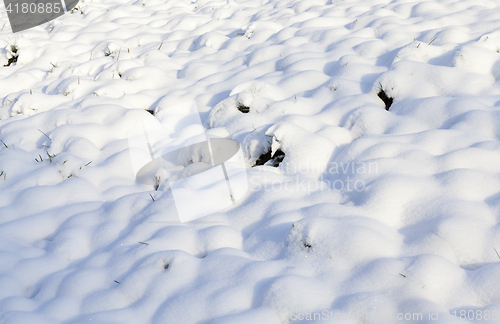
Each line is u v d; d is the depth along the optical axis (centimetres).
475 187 222
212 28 564
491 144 249
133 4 714
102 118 360
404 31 432
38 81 471
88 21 643
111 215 252
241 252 212
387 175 237
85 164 304
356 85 352
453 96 314
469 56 335
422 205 218
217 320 171
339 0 564
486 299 170
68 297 193
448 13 463
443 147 259
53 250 229
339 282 185
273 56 440
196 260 205
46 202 268
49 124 359
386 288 176
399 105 315
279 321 171
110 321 176
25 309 188
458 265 191
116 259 214
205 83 413
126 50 512
